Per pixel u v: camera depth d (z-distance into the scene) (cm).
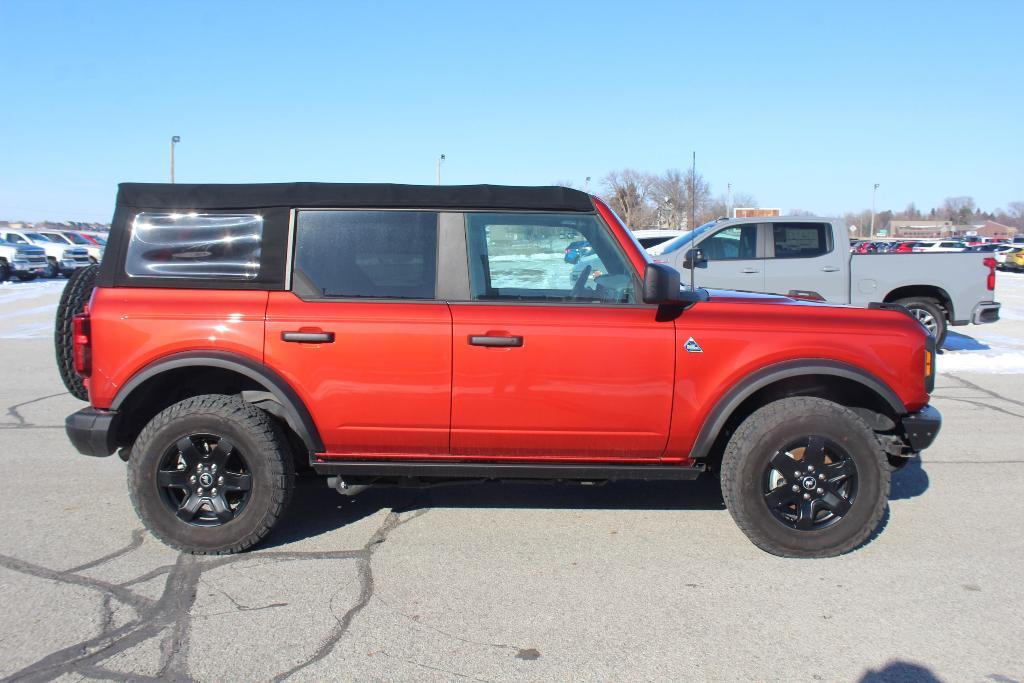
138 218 426
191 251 423
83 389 459
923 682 308
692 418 418
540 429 419
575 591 385
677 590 386
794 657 326
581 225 427
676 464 434
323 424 418
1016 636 343
